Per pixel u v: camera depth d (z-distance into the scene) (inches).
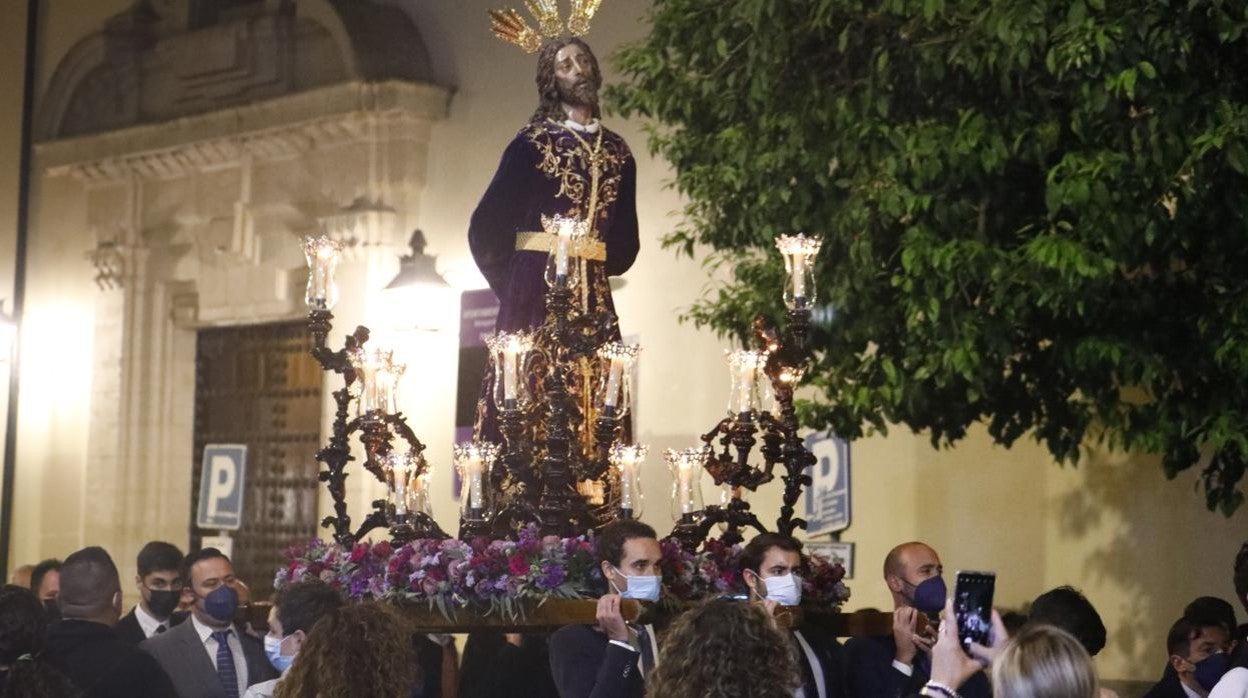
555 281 347.6
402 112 699.4
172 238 805.9
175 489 810.8
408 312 677.3
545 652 419.8
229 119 764.6
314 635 235.9
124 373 808.3
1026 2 354.0
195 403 815.7
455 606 318.7
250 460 788.0
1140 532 515.2
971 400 390.0
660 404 614.9
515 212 377.4
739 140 424.2
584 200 379.2
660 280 618.2
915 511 560.1
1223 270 373.1
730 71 436.1
